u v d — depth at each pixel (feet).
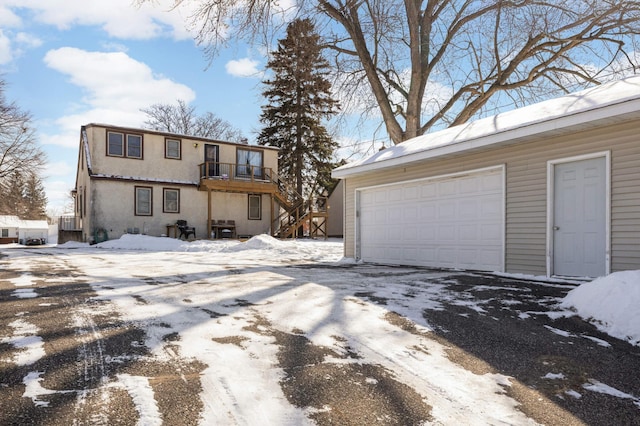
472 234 27.04
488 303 15.67
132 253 42.88
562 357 10.23
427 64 49.16
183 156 66.59
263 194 74.38
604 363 9.90
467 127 29.53
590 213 20.81
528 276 22.88
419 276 23.16
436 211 29.68
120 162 61.11
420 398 7.78
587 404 7.80
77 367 8.44
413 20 46.80
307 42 49.60
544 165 22.80
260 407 7.12
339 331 11.63
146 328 11.18
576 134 21.35
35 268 25.29
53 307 13.46
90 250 48.62
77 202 74.43
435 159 28.91
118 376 8.06
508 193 24.72
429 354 10.16
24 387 7.47
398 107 52.90
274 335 11.04
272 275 22.47
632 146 19.08
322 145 92.79
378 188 34.86
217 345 10.05
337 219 97.81
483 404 7.64
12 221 133.18
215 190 68.54
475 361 9.82
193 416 6.70
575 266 21.36
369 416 7.00
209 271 24.17
